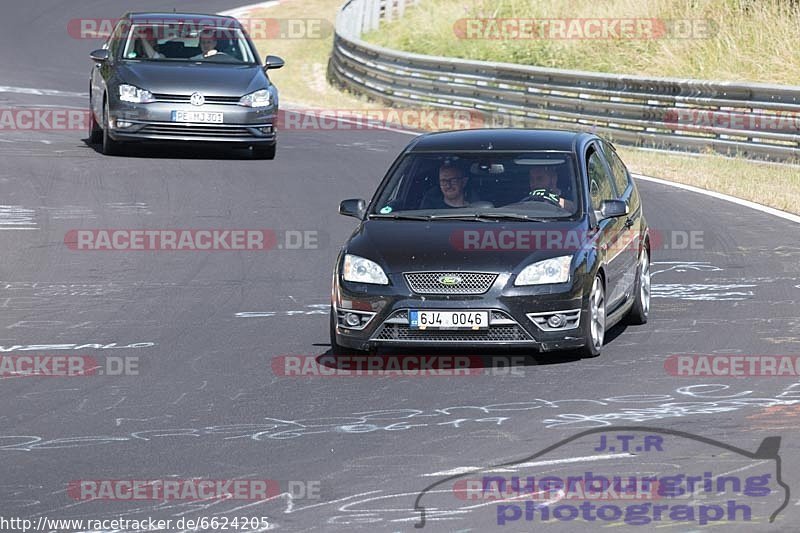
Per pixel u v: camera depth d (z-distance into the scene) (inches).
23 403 1206.9
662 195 2507.4
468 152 1493.6
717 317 1550.2
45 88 4005.9
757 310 1578.5
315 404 1194.0
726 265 1875.0
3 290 1731.1
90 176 2608.3
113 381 1285.7
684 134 3083.2
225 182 2588.6
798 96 2819.9
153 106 2746.1
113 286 1759.4
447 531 855.7
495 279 1327.5
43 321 1561.3
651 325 1528.1
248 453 1041.5
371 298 1344.7
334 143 3198.8
